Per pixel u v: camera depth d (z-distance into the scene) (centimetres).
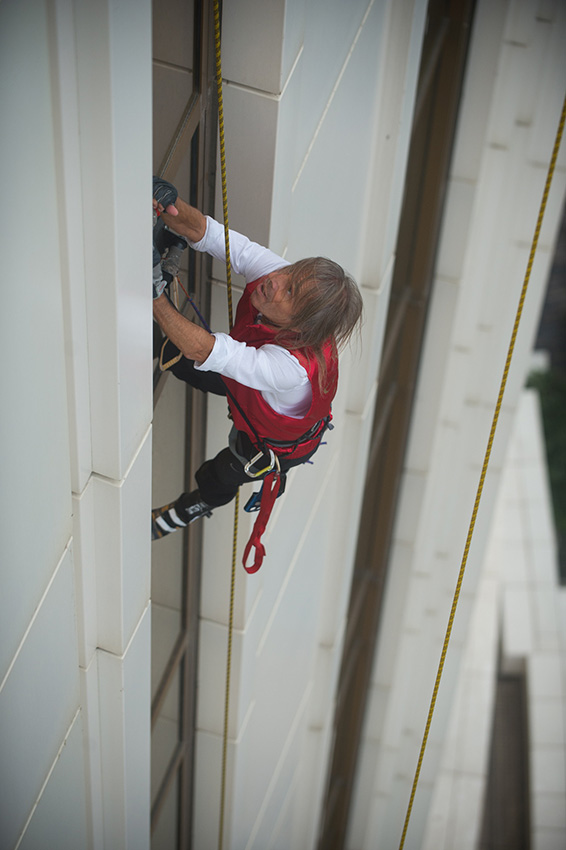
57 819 709
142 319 564
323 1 706
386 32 881
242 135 694
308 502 1091
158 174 646
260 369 565
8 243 445
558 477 3878
